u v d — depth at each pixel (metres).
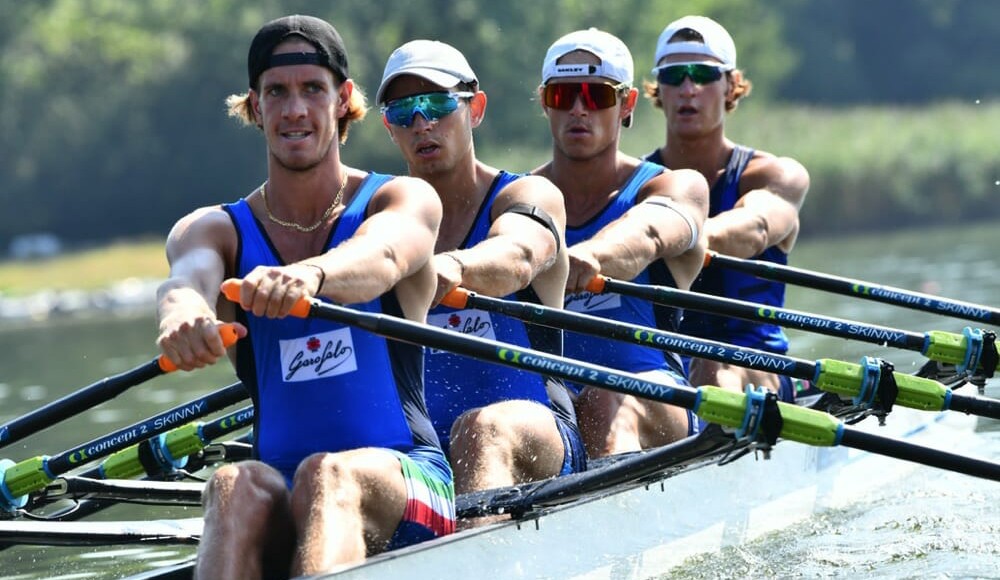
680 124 33.91
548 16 175.00
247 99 21.25
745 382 31.11
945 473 31.31
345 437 19.86
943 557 23.89
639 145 142.00
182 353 17.78
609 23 182.62
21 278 130.00
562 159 29.23
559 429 23.42
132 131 181.50
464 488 21.80
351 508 17.91
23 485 24.30
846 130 151.75
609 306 27.95
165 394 48.69
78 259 146.25
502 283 22.95
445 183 24.98
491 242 23.20
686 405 19.70
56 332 84.75
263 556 17.98
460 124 24.69
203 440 27.02
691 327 32.84
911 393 22.03
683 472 24.58
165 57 180.75
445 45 24.94
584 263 25.20
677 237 27.48
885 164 133.62
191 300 18.69
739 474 26.23
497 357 19.81
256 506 17.80
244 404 44.62
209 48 180.38
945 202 136.12
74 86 181.62
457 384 24.08
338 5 175.25
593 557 21.94
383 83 24.80
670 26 34.22
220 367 57.09
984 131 145.75
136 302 107.38
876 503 29.17
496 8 171.88
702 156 34.28
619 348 27.62
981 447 33.81
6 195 179.75
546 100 28.98
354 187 20.97
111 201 183.12
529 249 23.42
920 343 25.66
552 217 24.61
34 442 39.12
